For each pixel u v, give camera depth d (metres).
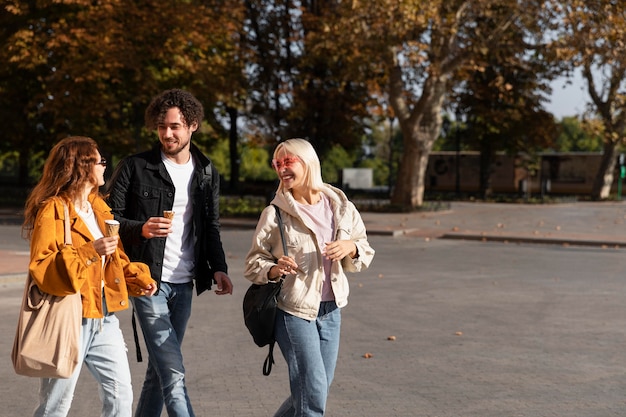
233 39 45.38
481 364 9.20
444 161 69.31
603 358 9.58
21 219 33.75
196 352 9.81
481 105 55.41
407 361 9.30
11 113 43.22
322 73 49.91
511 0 34.69
